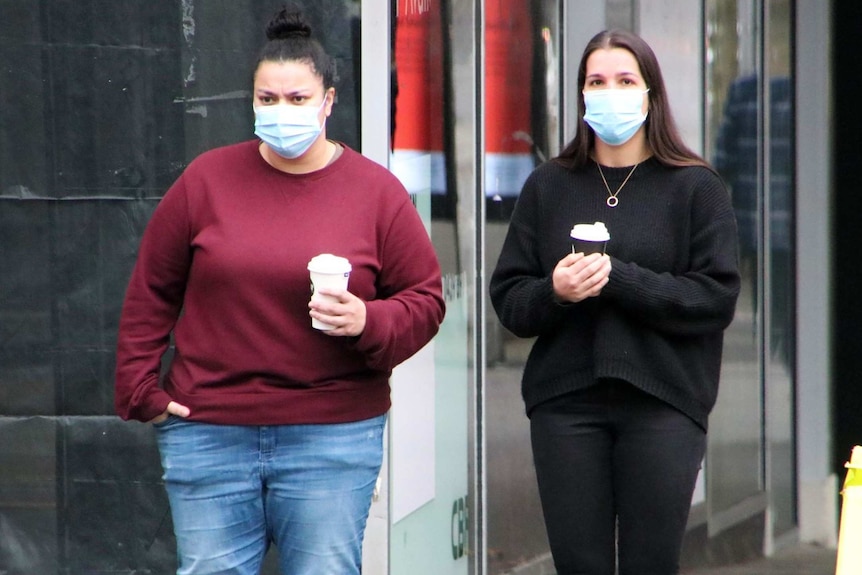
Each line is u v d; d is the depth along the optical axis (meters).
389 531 18.55
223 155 14.06
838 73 31.12
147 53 18.66
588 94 15.07
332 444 13.72
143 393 13.90
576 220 15.33
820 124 30.80
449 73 20.22
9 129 18.64
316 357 13.61
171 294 14.20
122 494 18.92
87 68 18.64
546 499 15.29
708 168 15.27
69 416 18.89
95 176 18.73
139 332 14.07
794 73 30.80
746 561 28.11
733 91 27.94
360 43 18.66
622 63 15.10
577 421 15.13
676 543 15.05
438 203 20.00
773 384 29.69
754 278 28.66
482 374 21.36
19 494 18.89
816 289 30.73
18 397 18.83
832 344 30.94
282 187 13.79
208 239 13.65
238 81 18.70
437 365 20.23
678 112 25.75
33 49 18.58
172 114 18.73
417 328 13.89
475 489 21.30
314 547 13.86
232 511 13.91
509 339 22.36
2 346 18.78
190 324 13.88
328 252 13.56
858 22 31.00
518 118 22.28
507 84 21.86
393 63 18.39
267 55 13.50
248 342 13.56
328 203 13.77
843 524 13.01
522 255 15.79
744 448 28.34
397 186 14.24
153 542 18.97
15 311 18.78
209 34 18.66
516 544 22.64
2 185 18.66
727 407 27.64
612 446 15.23
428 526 19.92
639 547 15.04
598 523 15.15
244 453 13.78
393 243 14.07
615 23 24.64
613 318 14.84
